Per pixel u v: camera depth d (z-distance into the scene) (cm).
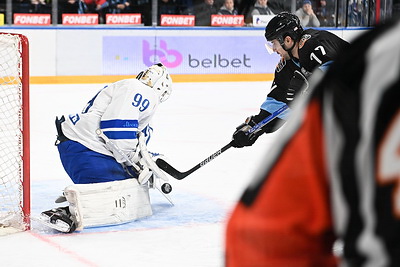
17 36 548
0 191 659
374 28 118
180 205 643
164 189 604
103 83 1638
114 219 568
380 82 112
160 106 1337
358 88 114
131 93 561
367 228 114
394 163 112
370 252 113
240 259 121
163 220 590
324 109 117
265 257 119
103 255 498
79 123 575
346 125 114
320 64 550
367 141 112
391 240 112
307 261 118
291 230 118
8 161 748
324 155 117
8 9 1636
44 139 1020
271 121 613
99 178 566
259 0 1780
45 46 1585
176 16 1761
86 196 555
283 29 560
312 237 118
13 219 560
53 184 737
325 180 117
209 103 1390
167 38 1675
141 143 580
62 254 500
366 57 114
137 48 1655
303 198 118
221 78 1725
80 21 1703
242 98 1466
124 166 588
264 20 1791
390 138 111
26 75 550
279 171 120
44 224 552
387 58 113
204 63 1709
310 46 551
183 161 872
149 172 579
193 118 1217
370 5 1828
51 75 1599
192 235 548
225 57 1722
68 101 1381
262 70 1756
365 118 113
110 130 560
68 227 539
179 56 1691
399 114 111
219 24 1781
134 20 1731
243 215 122
